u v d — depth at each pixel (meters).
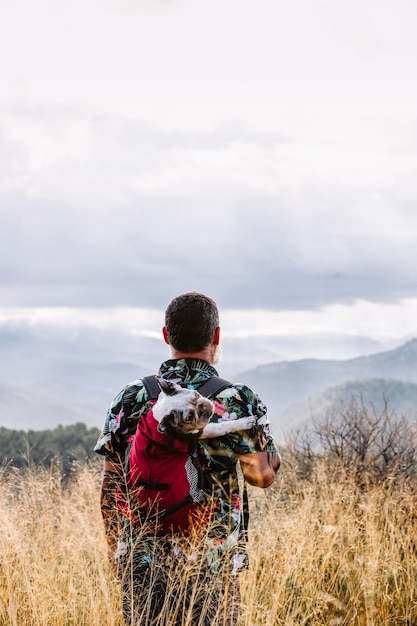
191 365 3.36
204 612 3.10
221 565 3.13
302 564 4.72
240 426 3.17
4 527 3.96
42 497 4.81
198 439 3.11
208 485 3.14
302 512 5.64
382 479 7.36
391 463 7.73
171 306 3.42
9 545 3.91
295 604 4.41
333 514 5.78
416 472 7.84
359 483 7.38
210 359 3.43
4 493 4.45
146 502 3.07
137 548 3.17
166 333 3.46
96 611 3.69
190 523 3.08
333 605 4.50
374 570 4.68
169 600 3.12
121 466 3.30
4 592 3.73
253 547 4.82
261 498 6.00
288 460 7.91
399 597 4.84
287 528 5.20
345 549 5.15
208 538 3.12
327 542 5.11
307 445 8.06
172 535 3.12
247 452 3.18
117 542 3.26
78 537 4.51
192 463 3.10
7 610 3.64
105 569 4.21
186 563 3.09
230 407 3.27
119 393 3.45
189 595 3.14
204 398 3.06
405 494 6.64
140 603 3.13
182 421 3.02
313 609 4.35
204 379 3.32
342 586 4.88
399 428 8.00
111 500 3.37
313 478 7.11
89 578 4.01
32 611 3.69
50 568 4.16
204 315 3.38
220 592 3.12
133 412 3.37
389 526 5.87
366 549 5.21
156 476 3.05
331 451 7.96
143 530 3.10
